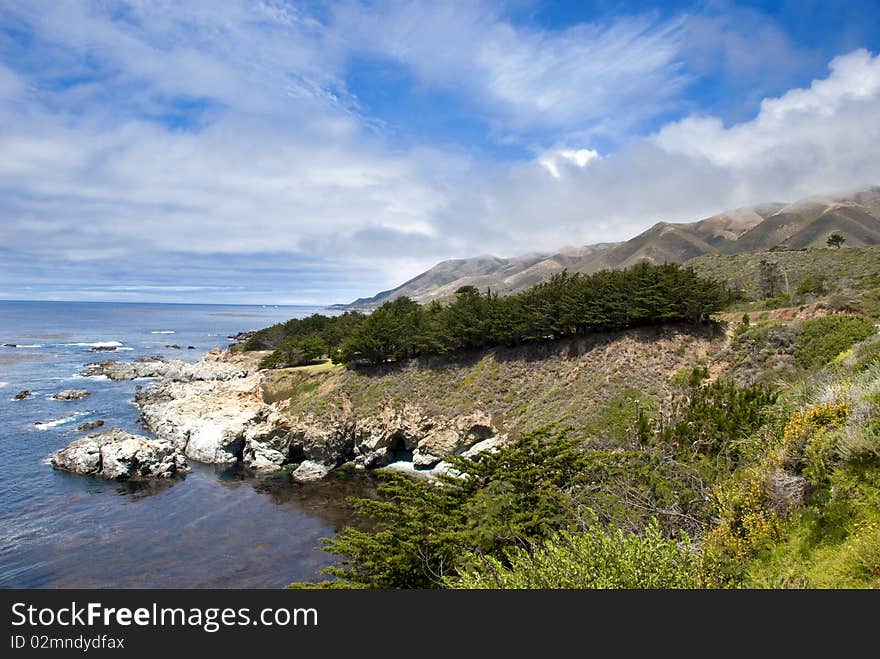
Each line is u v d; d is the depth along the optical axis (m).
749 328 48.16
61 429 60.59
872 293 51.12
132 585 28.91
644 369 49.56
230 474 51.88
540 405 51.53
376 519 39.84
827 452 10.65
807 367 31.31
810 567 9.22
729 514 11.86
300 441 55.81
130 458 47.31
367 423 56.62
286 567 31.62
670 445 18.20
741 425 17.50
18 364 114.06
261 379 75.50
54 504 40.41
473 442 52.69
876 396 10.90
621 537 10.29
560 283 64.88
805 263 119.44
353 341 67.94
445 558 17.81
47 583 28.80
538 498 19.59
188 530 37.06
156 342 176.50
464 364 63.56
